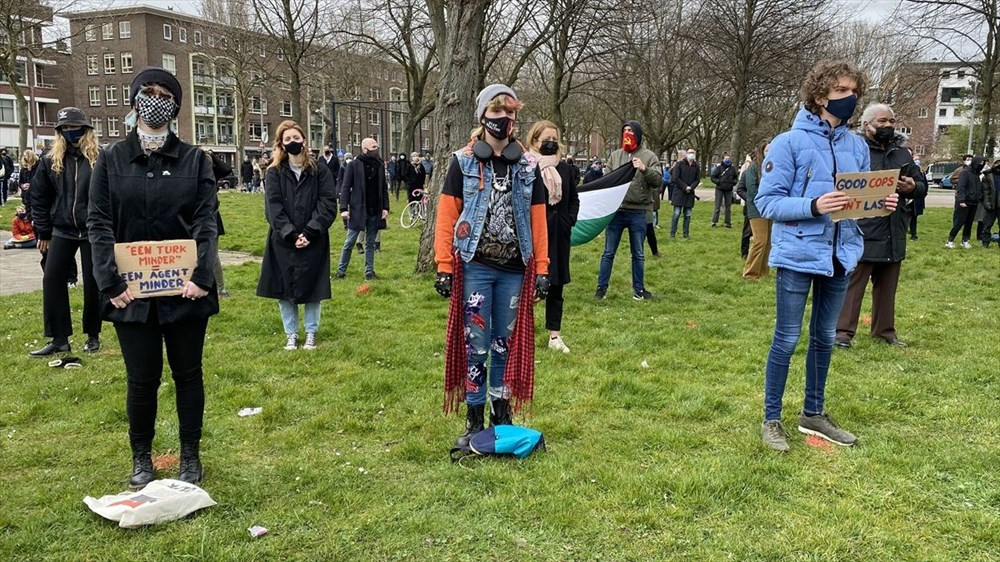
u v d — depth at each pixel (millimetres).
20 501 3441
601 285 8562
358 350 6164
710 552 2994
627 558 2965
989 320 7387
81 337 6621
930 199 33562
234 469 3818
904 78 27594
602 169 24328
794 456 3965
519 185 3771
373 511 3344
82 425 4430
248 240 14297
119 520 3160
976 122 50094
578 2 23469
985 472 3729
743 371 5609
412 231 16234
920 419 4559
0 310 7715
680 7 30953
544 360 5891
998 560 2941
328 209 6074
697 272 10664
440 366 5762
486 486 3605
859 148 3975
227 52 42469
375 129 78188
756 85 27141
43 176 5746
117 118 65562
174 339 3473
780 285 4008
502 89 3680
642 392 5051
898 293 9078
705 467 3760
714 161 61094
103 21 43219
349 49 33344
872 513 3314
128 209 3293
